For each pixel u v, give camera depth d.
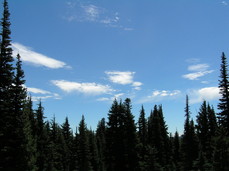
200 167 40.31
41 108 42.12
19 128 26.28
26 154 26.86
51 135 65.06
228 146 30.86
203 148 50.66
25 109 27.44
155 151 42.88
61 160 64.75
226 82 33.09
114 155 41.34
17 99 26.25
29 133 28.28
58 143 67.56
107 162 42.84
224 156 30.62
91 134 76.69
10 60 23.78
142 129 61.88
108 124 42.81
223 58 33.72
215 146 32.12
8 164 25.02
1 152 24.08
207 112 54.59
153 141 55.00
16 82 26.23
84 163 63.09
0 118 23.80
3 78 23.58
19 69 26.75
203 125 53.91
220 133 32.31
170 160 58.81
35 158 28.38
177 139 67.81
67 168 68.94
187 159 49.34
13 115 25.84
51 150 45.50
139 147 42.78
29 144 27.33
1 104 23.81
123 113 43.09
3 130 24.39
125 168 40.97
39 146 39.97
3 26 23.75
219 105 33.44
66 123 81.50
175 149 67.12
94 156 74.94
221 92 33.56
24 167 26.33
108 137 42.88
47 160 42.94
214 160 31.73
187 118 49.69
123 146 41.44
